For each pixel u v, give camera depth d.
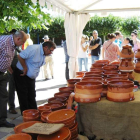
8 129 2.92
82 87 1.62
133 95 1.70
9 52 2.66
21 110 3.34
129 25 23.02
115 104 1.65
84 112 1.75
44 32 24.97
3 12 3.33
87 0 3.81
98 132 1.75
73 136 1.47
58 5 3.88
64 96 2.03
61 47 24.92
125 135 1.73
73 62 4.77
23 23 3.86
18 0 3.63
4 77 2.89
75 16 4.61
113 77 2.09
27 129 1.28
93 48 6.08
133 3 4.11
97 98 1.65
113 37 4.93
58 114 1.54
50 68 6.71
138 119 1.67
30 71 3.12
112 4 4.20
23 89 3.20
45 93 4.89
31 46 3.04
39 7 4.18
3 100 2.95
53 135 1.30
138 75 2.57
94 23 22.95
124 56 2.33
